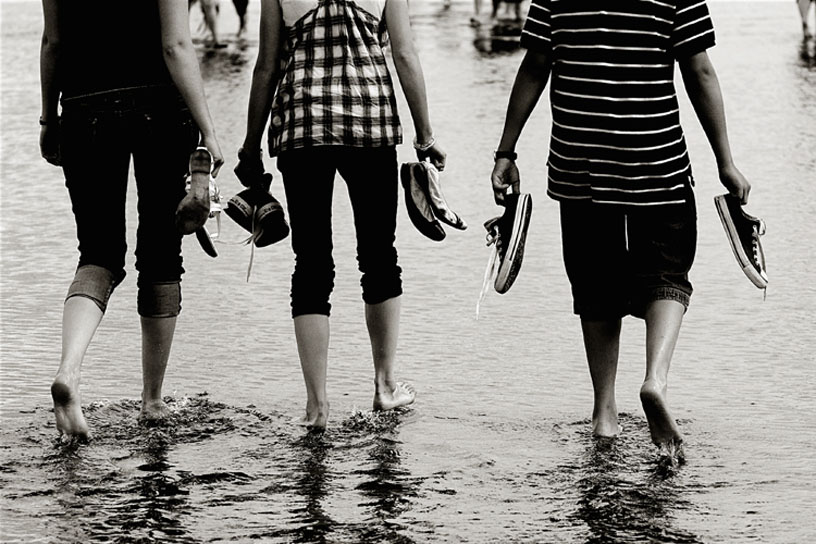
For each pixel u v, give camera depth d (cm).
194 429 1117
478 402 1199
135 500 947
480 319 1497
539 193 2228
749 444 1070
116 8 1098
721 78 3641
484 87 3609
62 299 1587
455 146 2667
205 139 1106
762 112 3030
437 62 4275
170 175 1130
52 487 970
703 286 1633
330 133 1129
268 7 1143
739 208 1085
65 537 876
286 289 1648
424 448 1071
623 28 1051
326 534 885
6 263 1781
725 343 1387
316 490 972
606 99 1058
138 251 1148
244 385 1251
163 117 1116
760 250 1088
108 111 1105
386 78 1155
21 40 4806
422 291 1627
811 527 895
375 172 1159
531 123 3003
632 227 1086
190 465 1025
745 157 2484
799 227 1922
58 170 2517
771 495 957
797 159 2453
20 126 2988
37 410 1161
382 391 1180
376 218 1167
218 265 1783
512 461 1037
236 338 1420
